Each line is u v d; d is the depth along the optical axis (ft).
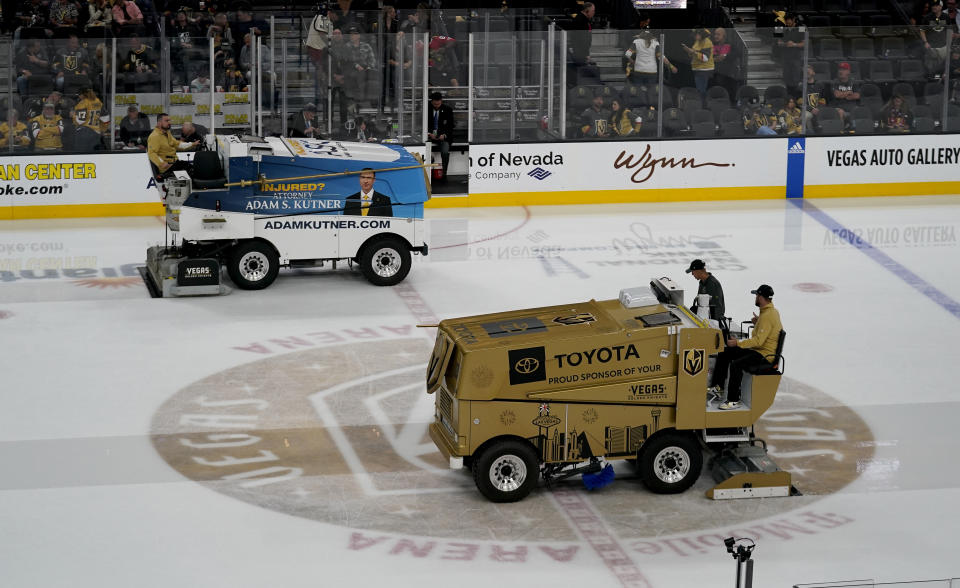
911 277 130.62
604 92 160.86
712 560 71.31
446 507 78.07
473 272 131.34
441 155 156.56
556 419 77.71
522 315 82.02
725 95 163.63
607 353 77.30
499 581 68.74
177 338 110.22
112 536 73.77
